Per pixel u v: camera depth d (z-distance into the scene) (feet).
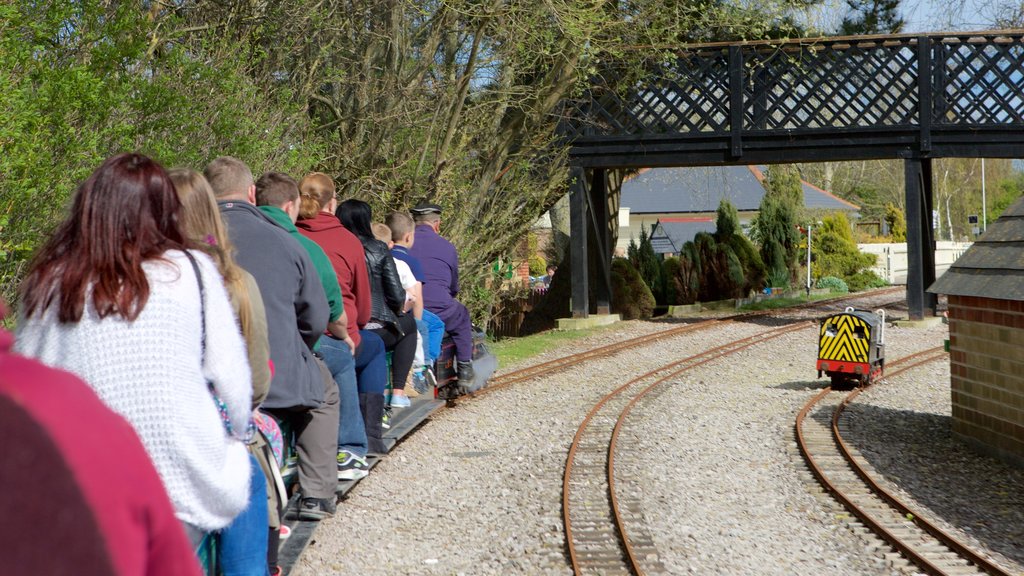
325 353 19.27
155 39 33.65
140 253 8.15
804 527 24.39
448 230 64.34
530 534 22.80
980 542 23.24
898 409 43.78
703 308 107.96
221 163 14.88
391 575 19.57
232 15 41.73
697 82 81.00
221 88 34.96
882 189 244.01
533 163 76.48
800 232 149.69
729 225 124.06
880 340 50.98
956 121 79.92
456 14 56.75
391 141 57.88
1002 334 32.53
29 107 22.17
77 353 7.91
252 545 11.57
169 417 8.00
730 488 28.19
